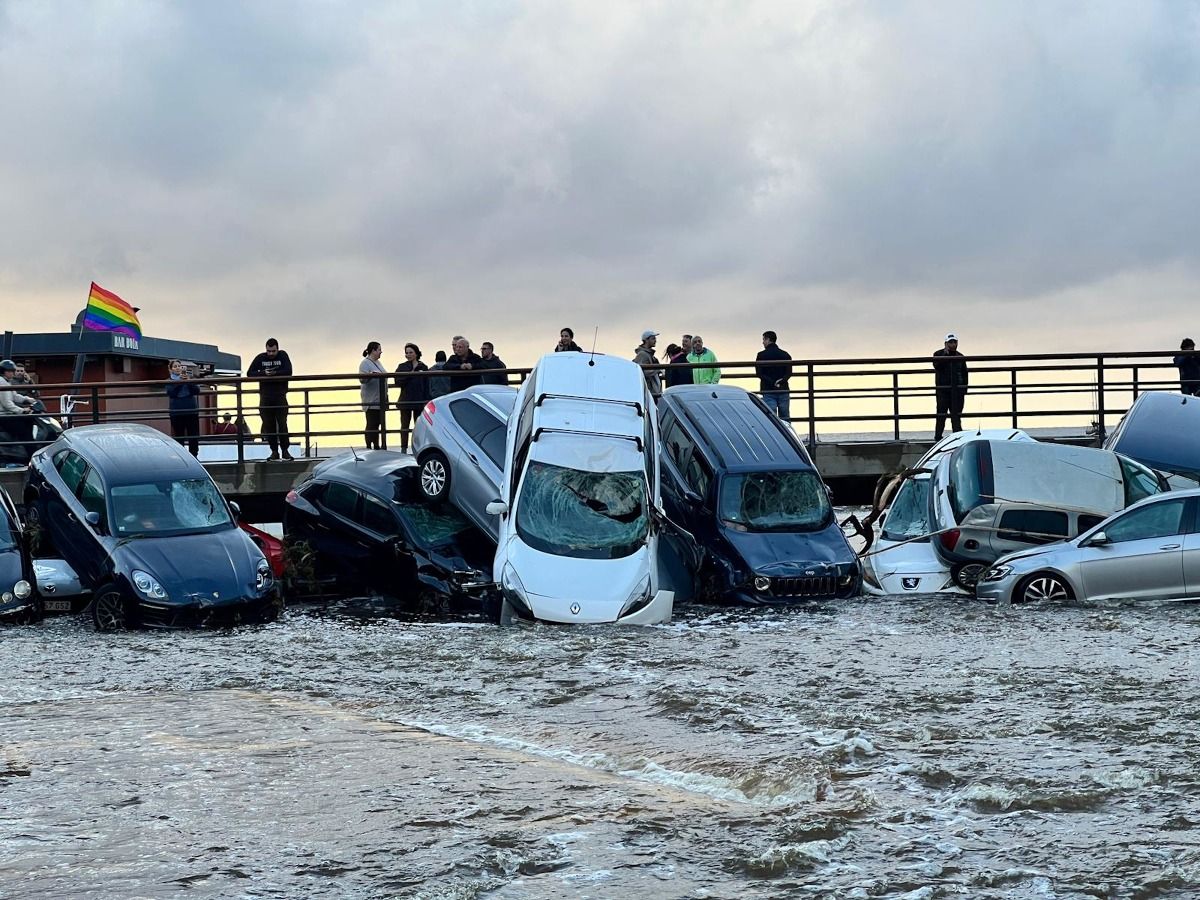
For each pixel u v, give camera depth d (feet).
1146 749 27.20
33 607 54.13
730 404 64.54
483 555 58.23
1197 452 60.75
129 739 29.04
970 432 66.54
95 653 45.01
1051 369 76.54
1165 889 18.56
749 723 31.01
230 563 52.75
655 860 19.84
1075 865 19.60
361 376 75.41
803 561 55.98
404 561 58.23
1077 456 58.03
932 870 19.40
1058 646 41.65
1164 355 76.28
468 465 58.85
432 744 28.50
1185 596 49.62
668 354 79.25
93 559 53.72
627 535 53.21
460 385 77.25
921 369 76.89
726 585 56.29
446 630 49.80
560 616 50.72
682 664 40.27
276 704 34.17
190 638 48.67
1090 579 50.70
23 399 78.02
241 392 77.36
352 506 61.77
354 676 39.40
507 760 26.78
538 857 19.95
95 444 58.13
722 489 58.75
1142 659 38.83
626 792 23.94
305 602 61.72
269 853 20.11
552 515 53.42
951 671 37.68
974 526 56.75
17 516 56.70
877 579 59.06
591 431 55.42
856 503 83.30
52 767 26.09
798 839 20.88
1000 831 21.44
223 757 27.02
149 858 19.88
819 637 45.68
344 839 20.83
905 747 27.86
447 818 22.08
